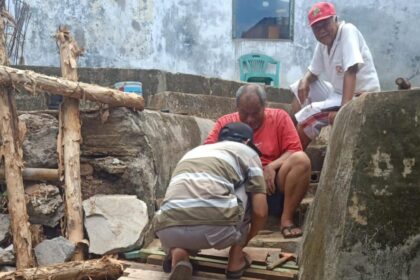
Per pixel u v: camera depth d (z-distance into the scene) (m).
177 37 10.05
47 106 5.42
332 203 2.54
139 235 3.69
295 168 3.48
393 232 2.21
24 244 3.36
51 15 9.88
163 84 6.61
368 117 2.31
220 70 10.11
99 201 3.81
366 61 4.16
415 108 2.22
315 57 4.48
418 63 10.03
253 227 3.11
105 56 9.98
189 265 2.80
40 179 3.85
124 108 4.12
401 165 2.22
